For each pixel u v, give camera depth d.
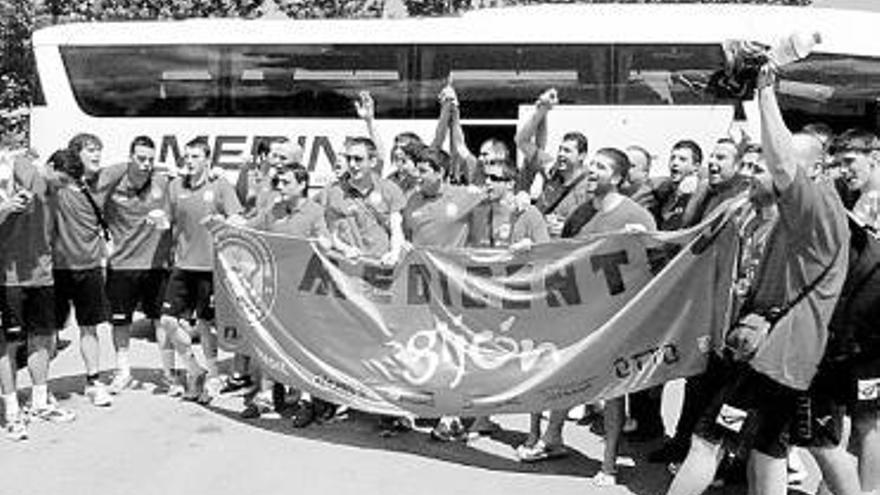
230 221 8.52
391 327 7.82
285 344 8.24
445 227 8.15
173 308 9.30
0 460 7.72
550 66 15.03
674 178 8.63
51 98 16.11
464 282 7.57
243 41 15.73
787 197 5.13
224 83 15.76
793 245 5.20
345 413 8.88
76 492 7.09
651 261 7.03
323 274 8.05
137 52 15.95
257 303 8.37
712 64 14.70
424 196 8.30
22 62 26.12
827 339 5.33
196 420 8.73
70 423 8.62
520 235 7.70
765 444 5.31
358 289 7.92
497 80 15.15
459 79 15.20
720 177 7.49
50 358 8.83
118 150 15.98
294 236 8.24
